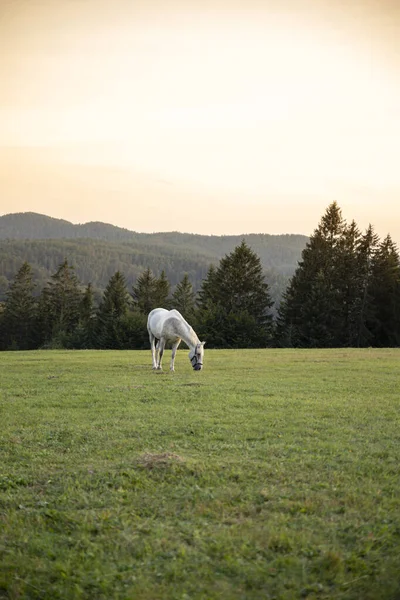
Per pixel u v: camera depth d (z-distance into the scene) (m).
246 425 10.91
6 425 11.08
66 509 6.84
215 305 65.50
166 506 6.89
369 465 8.45
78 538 6.12
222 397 14.32
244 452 9.07
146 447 9.40
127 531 6.25
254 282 71.25
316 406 13.09
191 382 17.31
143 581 5.29
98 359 27.33
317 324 61.66
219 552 5.75
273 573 5.39
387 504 6.90
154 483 7.62
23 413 12.30
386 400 14.02
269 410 12.57
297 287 66.62
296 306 65.75
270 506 6.87
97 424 11.11
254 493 7.25
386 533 6.09
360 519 6.52
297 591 5.12
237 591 5.14
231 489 7.36
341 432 10.50
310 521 6.44
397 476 7.97
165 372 20.48
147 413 12.14
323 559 5.59
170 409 12.60
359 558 5.63
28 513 6.74
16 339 92.75
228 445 9.45
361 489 7.39
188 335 20.12
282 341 62.28
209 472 7.99
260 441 9.81
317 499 7.05
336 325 62.69
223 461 8.53
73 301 95.00
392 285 63.69
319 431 10.60
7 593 5.25
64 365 23.72
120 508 6.84
